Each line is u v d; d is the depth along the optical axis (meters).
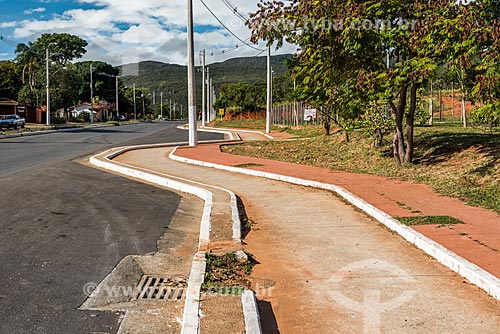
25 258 6.39
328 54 13.04
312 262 6.49
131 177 14.60
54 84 68.62
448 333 4.40
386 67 13.23
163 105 146.50
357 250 7.02
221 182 13.58
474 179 11.40
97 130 45.81
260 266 6.36
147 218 9.10
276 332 4.47
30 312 4.78
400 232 7.78
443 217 8.46
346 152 18.61
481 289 5.43
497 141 14.69
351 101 14.23
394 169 14.28
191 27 24.20
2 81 72.62
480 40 9.91
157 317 4.84
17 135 33.47
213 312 4.66
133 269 6.21
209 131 45.56
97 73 91.88
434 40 10.85
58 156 19.75
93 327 4.53
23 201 10.09
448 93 45.38
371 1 11.80
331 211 9.71
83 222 8.52
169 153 21.48
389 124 17.28
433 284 5.61
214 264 6.22
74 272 5.96
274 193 11.88
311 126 36.38
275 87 68.81
